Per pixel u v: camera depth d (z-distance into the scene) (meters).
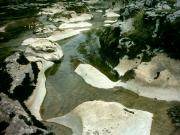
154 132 18.69
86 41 36.31
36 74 25.81
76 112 21.16
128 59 27.28
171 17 27.08
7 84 22.80
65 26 43.72
